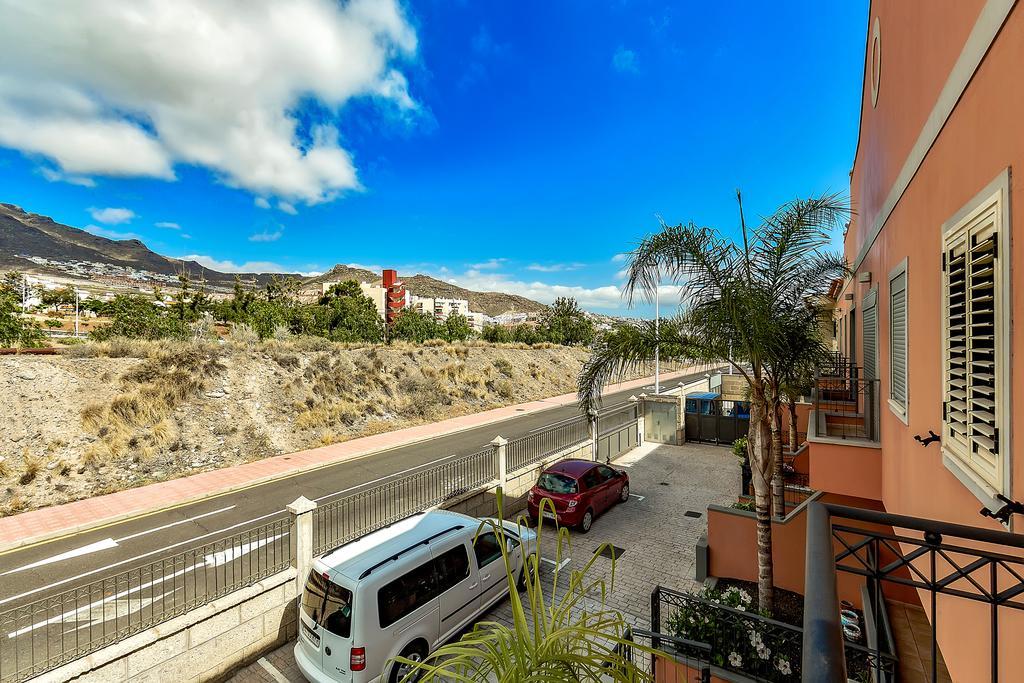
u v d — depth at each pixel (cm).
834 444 645
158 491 1216
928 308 380
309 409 1888
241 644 593
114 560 851
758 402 655
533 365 3547
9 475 1130
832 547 172
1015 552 230
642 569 858
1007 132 225
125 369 1616
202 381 1727
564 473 1069
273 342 2245
